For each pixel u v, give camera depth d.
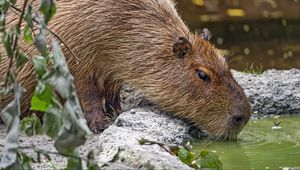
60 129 5.56
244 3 21.89
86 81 10.23
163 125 9.75
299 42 19.38
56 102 5.65
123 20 10.20
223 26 20.28
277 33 19.97
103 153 8.27
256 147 9.66
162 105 10.25
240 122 10.04
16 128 5.71
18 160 5.86
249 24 20.47
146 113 10.08
